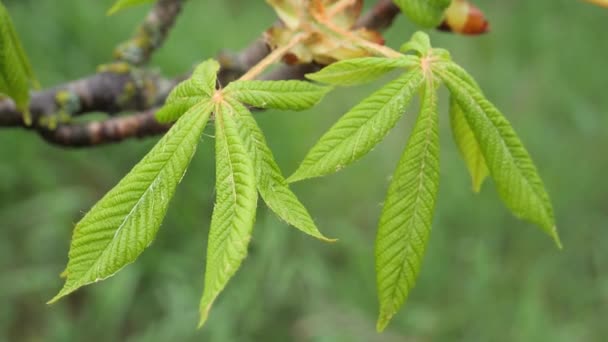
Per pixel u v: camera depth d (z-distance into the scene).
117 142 1.36
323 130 4.17
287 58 1.07
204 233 3.59
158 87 1.42
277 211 0.84
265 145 0.88
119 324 3.42
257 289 3.36
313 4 1.06
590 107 4.45
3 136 3.56
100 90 1.38
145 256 3.41
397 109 0.92
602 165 4.26
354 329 3.48
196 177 3.59
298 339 3.42
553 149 4.26
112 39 4.08
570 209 4.04
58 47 4.04
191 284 3.45
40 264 3.47
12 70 1.09
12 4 4.11
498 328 3.52
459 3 1.22
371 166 4.07
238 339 3.33
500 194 0.97
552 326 3.53
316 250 3.65
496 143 0.96
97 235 0.83
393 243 0.91
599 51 4.82
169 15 1.47
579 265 3.88
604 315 3.68
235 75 1.30
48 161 3.71
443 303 3.70
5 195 3.61
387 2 1.25
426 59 0.96
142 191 0.85
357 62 0.94
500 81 4.54
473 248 3.71
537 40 4.71
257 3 4.91
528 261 3.83
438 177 0.93
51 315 3.38
